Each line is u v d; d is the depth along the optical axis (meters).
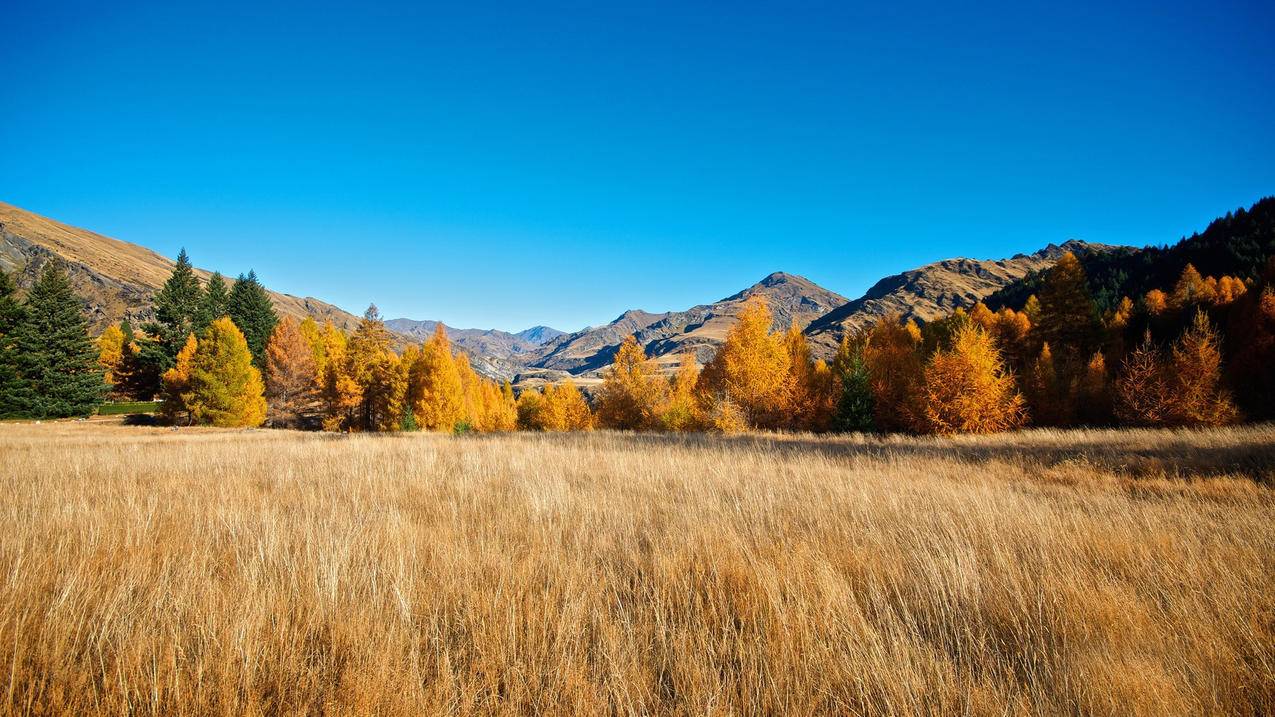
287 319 42.72
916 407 22.81
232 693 2.07
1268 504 6.34
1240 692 2.28
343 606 2.92
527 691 2.22
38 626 2.52
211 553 3.89
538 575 3.62
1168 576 3.61
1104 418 25.28
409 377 36.81
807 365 33.31
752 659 2.38
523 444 14.67
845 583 3.33
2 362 34.94
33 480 7.35
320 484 7.50
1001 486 7.76
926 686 2.27
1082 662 2.47
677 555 3.98
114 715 2.04
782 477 8.38
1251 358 24.55
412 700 2.05
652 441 16.31
